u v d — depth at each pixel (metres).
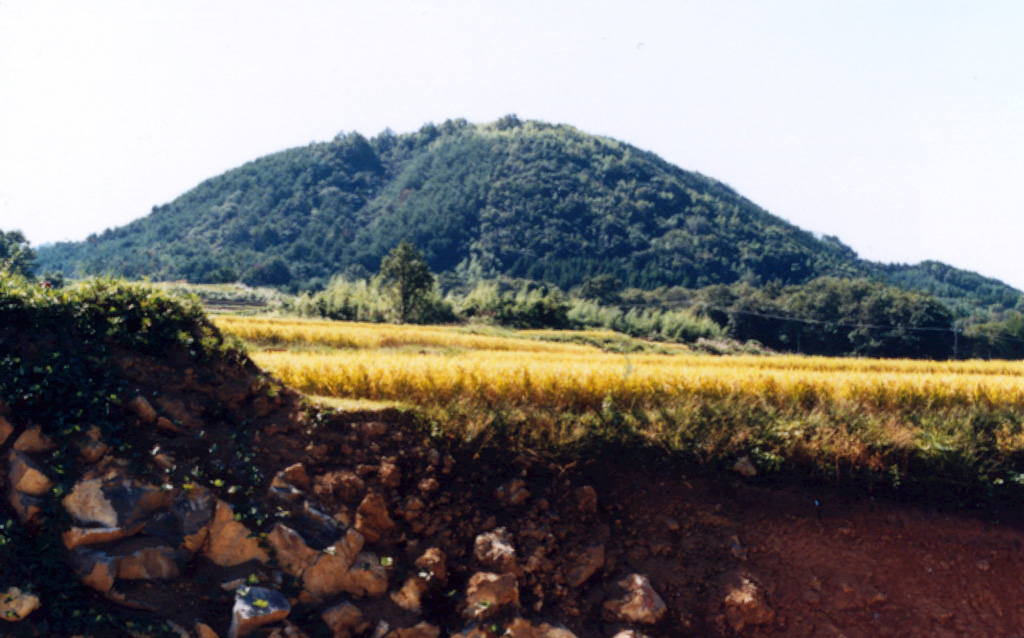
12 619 6.93
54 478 8.12
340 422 11.01
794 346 93.12
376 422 11.16
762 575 11.27
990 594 11.81
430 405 12.96
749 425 14.12
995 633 11.27
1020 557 12.55
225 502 8.85
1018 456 14.37
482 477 11.38
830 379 18.14
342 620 8.38
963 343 85.94
